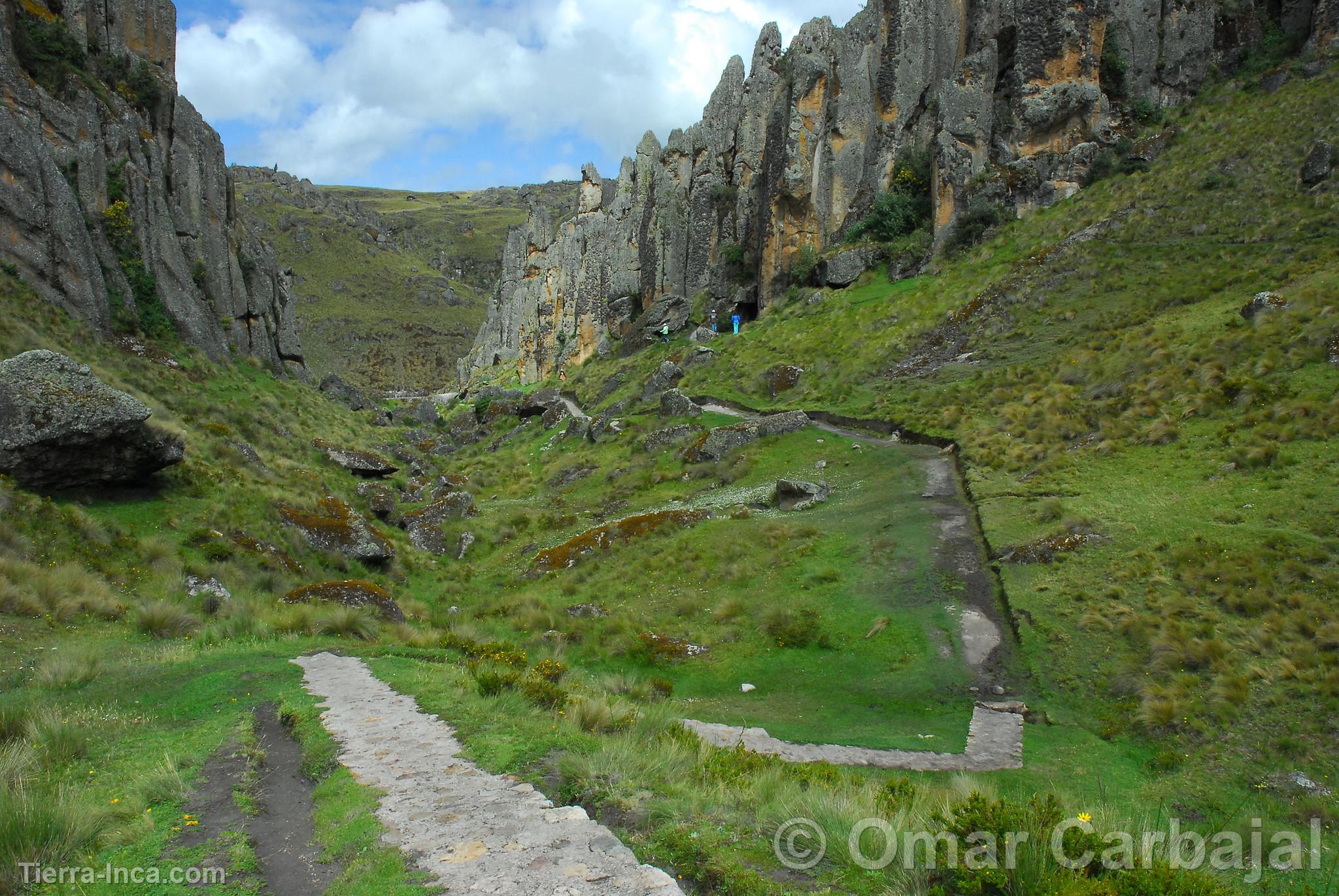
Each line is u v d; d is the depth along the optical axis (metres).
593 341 89.25
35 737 9.16
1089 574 19.11
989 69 54.59
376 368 175.75
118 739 9.82
